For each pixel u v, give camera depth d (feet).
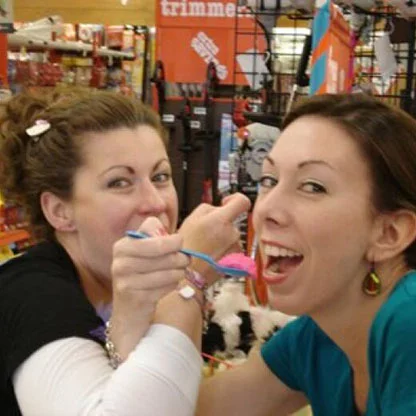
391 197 3.38
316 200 3.31
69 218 4.13
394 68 9.29
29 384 3.22
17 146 4.30
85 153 3.98
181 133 13.97
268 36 11.30
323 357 4.09
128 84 20.34
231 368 4.76
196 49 14.10
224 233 3.57
